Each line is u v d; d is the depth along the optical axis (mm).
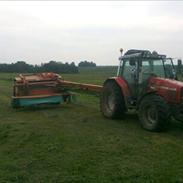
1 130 10625
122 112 11758
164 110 9445
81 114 13102
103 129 10242
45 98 14703
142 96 10180
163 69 10828
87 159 7422
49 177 6539
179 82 9719
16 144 8969
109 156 7602
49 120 11914
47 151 8180
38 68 70000
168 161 7164
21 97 14281
